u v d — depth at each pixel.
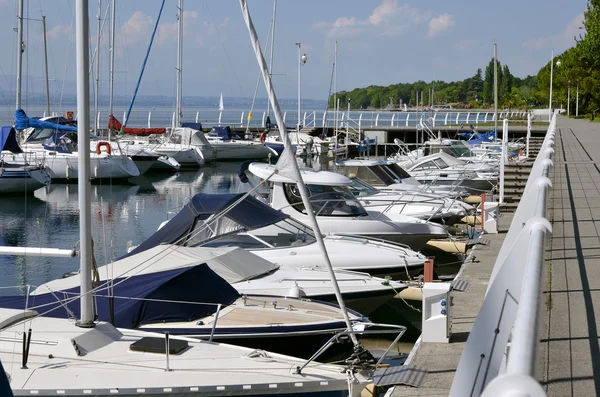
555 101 85.88
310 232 13.55
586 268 8.54
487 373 4.21
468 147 33.84
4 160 31.64
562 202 14.37
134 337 7.78
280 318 9.13
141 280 9.34
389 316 12.84
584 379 5.01
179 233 12.44
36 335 7.45
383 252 13.79
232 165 45.91
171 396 6.75
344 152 47.44
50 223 23.89
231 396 6.86
